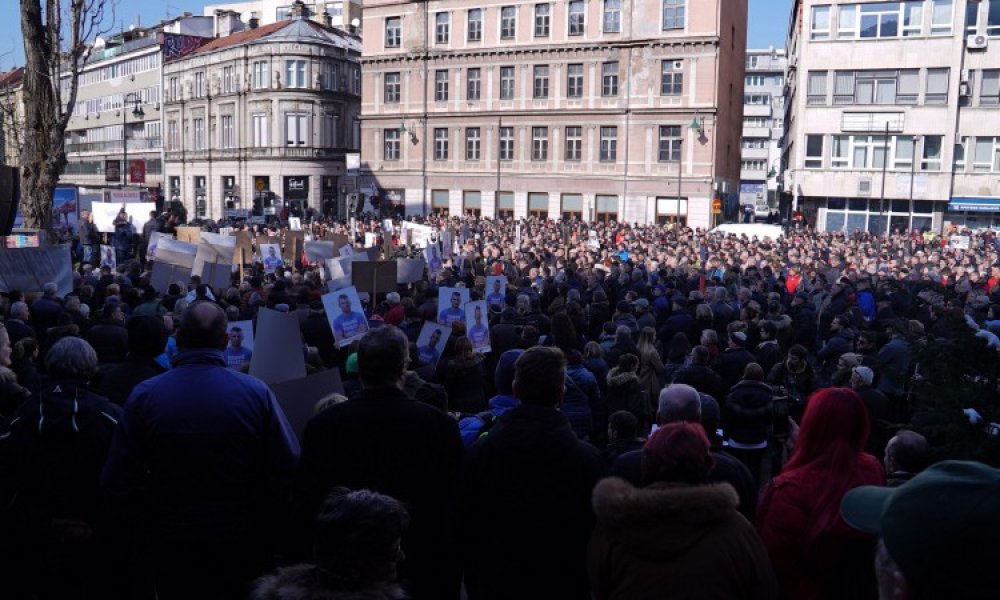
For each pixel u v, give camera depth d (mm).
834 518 3637
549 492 3955
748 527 3174
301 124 71875
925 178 48188
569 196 58406
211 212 78500
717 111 53688
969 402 3691
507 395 6371
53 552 4688
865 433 3910
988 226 48031
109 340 8547
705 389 8234
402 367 4277
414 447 4125
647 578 3062
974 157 47531
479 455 4102
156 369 6152
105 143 96625
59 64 17062
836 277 19797
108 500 4219
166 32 84375
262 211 62875
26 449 4645
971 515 1749
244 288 15016
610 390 8977
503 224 46281
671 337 12391
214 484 4172
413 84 63719
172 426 4152
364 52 65562
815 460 3873
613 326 12117
